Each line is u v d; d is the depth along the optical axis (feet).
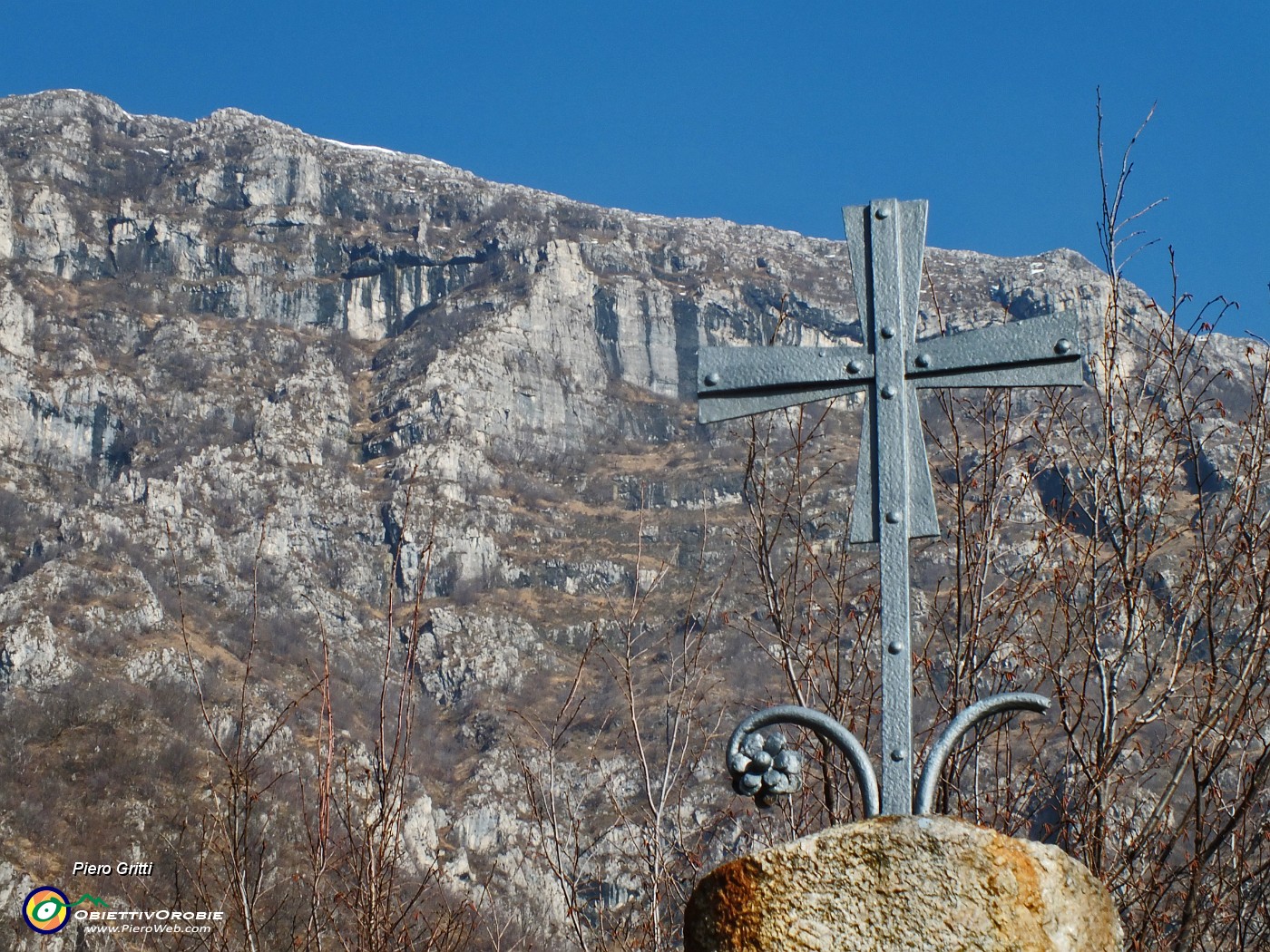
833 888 11.74
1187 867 25.52
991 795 28.53
